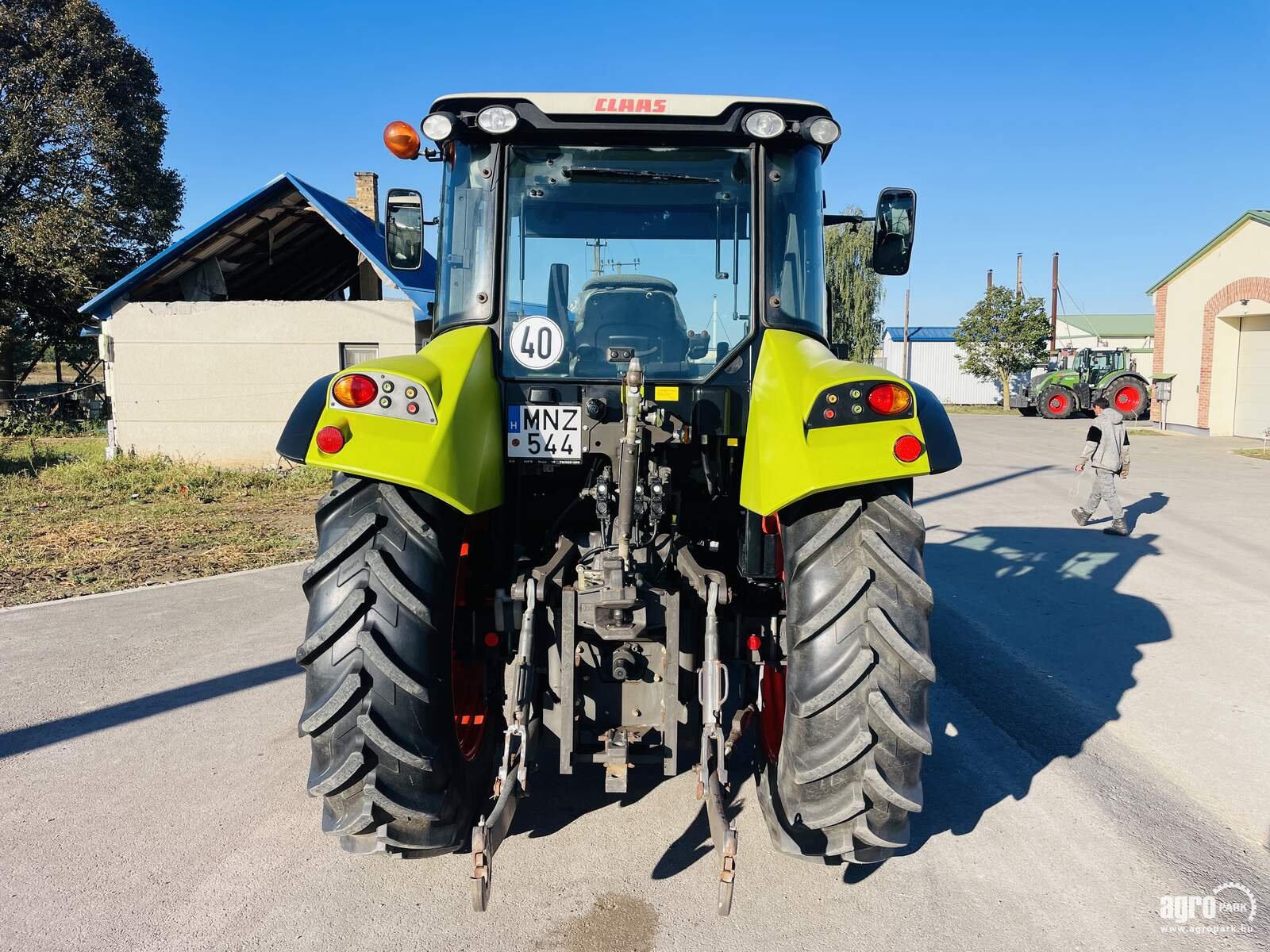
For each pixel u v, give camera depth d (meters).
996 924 2.71
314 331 14.09
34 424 21.45
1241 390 20.86
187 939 2.62
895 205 3.71
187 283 15.35
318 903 2.81
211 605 6.31
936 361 45.47
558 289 3.21
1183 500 11.09
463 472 2.60
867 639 2.55
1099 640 5.52
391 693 2.54
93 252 22.86
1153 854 3.12
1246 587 6.81
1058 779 3.69
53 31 23.39
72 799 3.50
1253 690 4.69
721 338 3.20
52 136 23.66
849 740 2.53
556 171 3.20
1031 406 31.03
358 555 2.61
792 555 2.70
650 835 3.21
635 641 2.83
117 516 9.95
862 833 2.60
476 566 3.21
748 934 2.65
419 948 2.59
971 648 5.36
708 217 3.21
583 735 2.88
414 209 3.58
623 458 2.61
